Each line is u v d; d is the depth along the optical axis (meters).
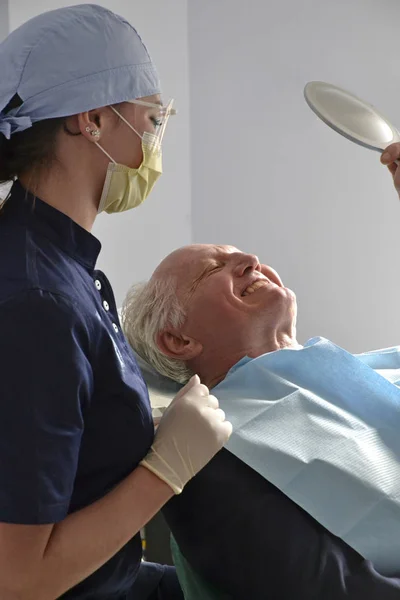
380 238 2.72
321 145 2.69
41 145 0.97
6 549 0.82
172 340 1.69
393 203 2.69
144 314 1.72
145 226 2.67
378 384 1.42
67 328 0.87
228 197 2.74
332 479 1.26
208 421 1.02
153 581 1.46
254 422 1.36
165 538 1.72
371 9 2.63
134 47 1.05
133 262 2.66
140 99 1.05
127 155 1.03
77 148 0.99
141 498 0.94
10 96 0.97
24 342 0.83
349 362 1.46
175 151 2.68
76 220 1.01
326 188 2.71
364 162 2.68
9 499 0.81
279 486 1.26
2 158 0.99
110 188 1.03
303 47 2.67
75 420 0.86
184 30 2.65
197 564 1.28
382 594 1.14
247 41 2.68
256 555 1.22
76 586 1.05
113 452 1.00
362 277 2.74
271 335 1.66
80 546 0.87
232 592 1.26
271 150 2.72
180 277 1.68
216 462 1.31
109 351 0.97
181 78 2.66
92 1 2.46
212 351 1.66
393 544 1.23
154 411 1.58
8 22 2.28
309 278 2.75
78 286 0.95
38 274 0.89
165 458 0.98
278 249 2.75
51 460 0.83
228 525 1.25
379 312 2.75
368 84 2.66
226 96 2.70
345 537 1.22
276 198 2.73
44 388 0.83
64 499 0.85
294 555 1.19
